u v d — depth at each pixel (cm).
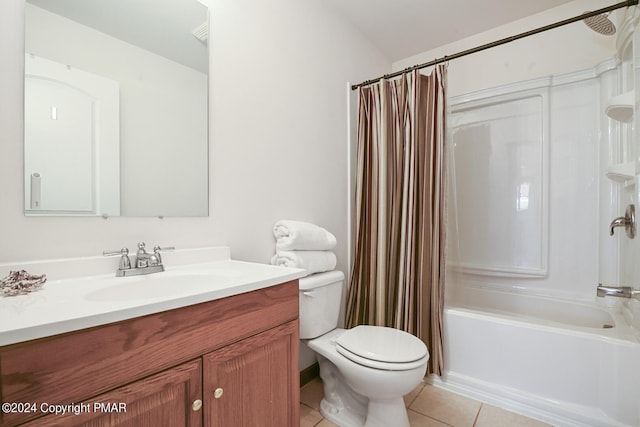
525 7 200
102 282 88
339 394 152
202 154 125
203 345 77
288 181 165
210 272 105
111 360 61
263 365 94
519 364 150
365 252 197
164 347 69
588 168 193
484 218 230
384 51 253
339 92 204
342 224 207
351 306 200
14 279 73
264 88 151
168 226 115
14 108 83
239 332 86
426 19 211
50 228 88
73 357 56
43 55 88
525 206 214
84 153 96
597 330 139
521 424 139
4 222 81
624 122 168
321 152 189
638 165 120
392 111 191
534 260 211
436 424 139
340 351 132
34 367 52
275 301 99
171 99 117
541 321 154
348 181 211
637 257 127
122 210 103
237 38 139
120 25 104
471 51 166
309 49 179
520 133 216
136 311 63
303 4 175
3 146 81
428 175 174
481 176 231
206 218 127
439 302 169
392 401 128
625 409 124
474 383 160
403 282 178
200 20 126
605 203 183
